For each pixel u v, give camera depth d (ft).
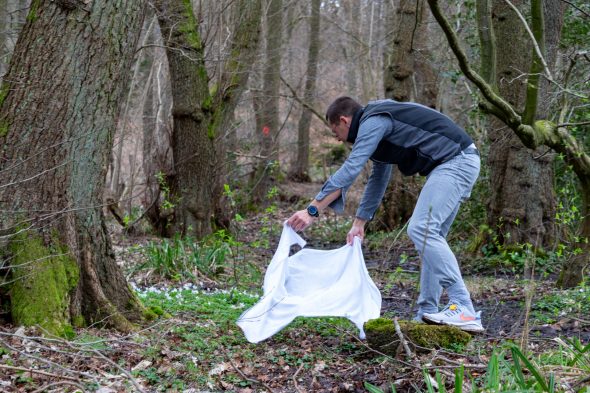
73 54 14.44
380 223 41.60
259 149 54.34
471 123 41.32
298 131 72.43
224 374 13.44
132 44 15.39
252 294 21.34
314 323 17.26
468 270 29.04
